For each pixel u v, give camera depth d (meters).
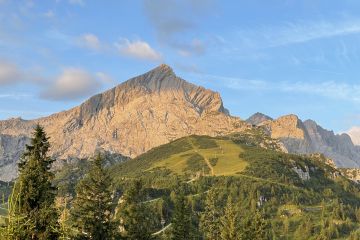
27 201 49.31
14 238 24.05
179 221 105.62
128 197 86.19
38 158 54.41
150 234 87.62
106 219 76.94
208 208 128.88
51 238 42.19
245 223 119.69
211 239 122.62
